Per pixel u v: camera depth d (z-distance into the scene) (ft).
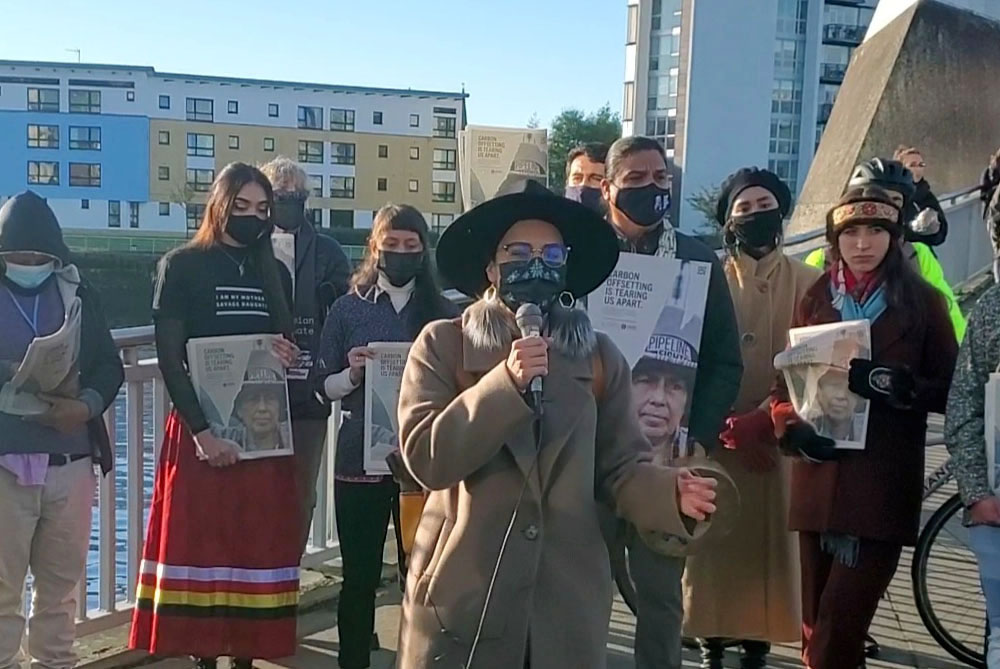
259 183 12.19
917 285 11.23
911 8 65.82
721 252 16.25
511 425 7.57
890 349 11.02
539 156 22.72
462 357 8.34
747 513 12.74
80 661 12.95
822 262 17.69
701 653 14.32
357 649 13.21
